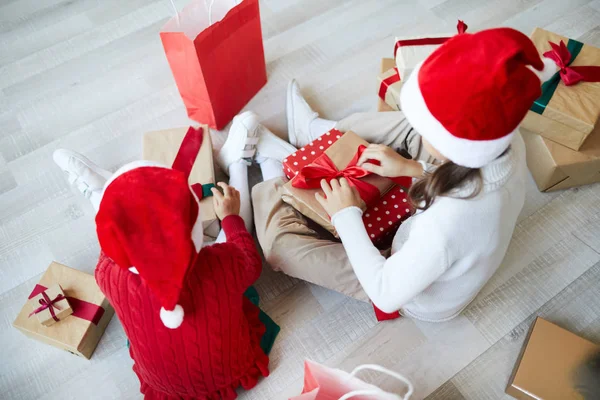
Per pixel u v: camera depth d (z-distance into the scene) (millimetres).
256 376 1290
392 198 1362
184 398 1210
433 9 2002
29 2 2131
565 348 1230
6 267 1534
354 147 1394
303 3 2068
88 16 2084
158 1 2117
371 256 1086
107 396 1332
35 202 1652
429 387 1294
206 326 1043
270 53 1933
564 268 1449
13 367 1379
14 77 1929
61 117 1822
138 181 861
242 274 1089
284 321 1410
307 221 1440
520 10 1965
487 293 1421
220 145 1700
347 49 1928
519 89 713
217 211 1307
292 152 1592
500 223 943
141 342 1058
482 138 755
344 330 1387
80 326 1332
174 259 839
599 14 1926
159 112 1815
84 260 1541
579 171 1478
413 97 807
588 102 1384
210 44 1455
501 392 1276
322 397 1104
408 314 1357
